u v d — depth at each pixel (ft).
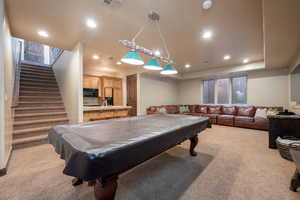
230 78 19.54
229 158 7.70
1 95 5.80
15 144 8.77
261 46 10.77
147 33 8.66
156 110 18.85
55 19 7.15
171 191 4.99
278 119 8.95
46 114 11.85
